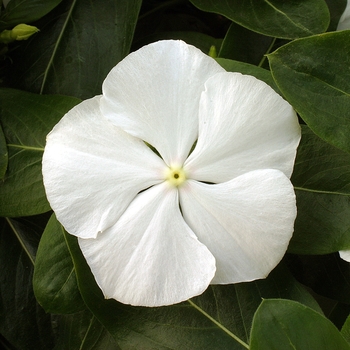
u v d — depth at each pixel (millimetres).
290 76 85
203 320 95
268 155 80
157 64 78
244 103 78
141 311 94
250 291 96
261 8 111
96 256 80
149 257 80
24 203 104
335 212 95
